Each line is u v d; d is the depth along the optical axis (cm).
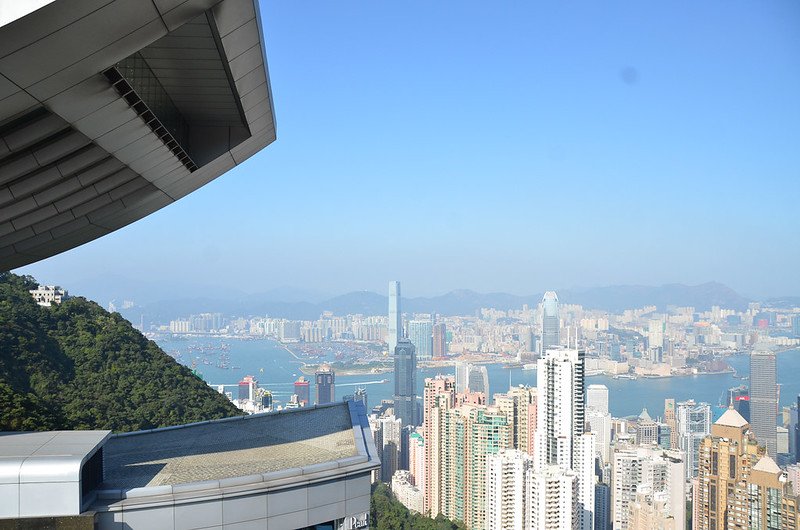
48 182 2167
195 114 2409
